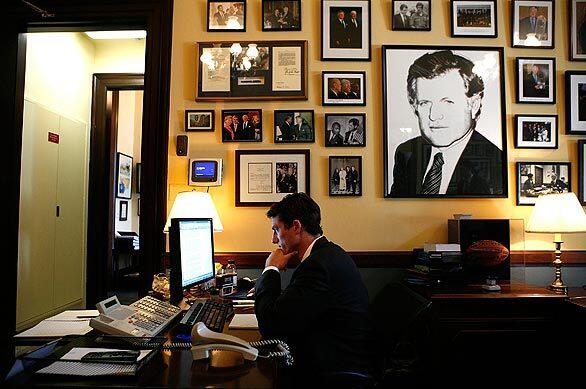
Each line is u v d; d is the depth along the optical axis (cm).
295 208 166
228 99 271
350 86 272
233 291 209
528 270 265
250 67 273
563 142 274
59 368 101
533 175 271
